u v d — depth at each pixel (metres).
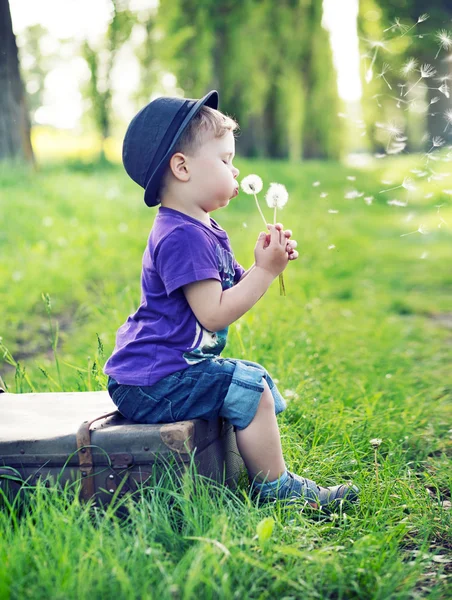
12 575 1.79
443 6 20.08
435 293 8.36
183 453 2.18
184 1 20.98
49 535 1.94
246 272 2.59
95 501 2.22
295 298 6.62
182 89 21.67
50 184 12.05
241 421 2.35
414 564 2.03
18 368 3.22
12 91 12.55
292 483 2.43
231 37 21.22
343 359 4.66
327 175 18.06
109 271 7.99
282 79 21.81
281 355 4.20
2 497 2.26
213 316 2.30
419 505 2.51
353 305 7.42
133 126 2.47
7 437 2.26
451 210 14.86
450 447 3.39
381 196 15.66
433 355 5.44
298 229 11.70
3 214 9.66
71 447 2.23
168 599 1.68
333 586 1.88
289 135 23.73
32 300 6.74
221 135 2.43
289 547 1.98
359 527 2.28
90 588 1.70
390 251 11.16
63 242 8.83
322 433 3.20
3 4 12.23
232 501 2.29
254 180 2.47
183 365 2.32
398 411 3.76
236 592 1.76
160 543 1.99
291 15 21.41
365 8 15.81
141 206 11.80
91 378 3.33
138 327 2.39
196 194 2.42
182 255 2.30
